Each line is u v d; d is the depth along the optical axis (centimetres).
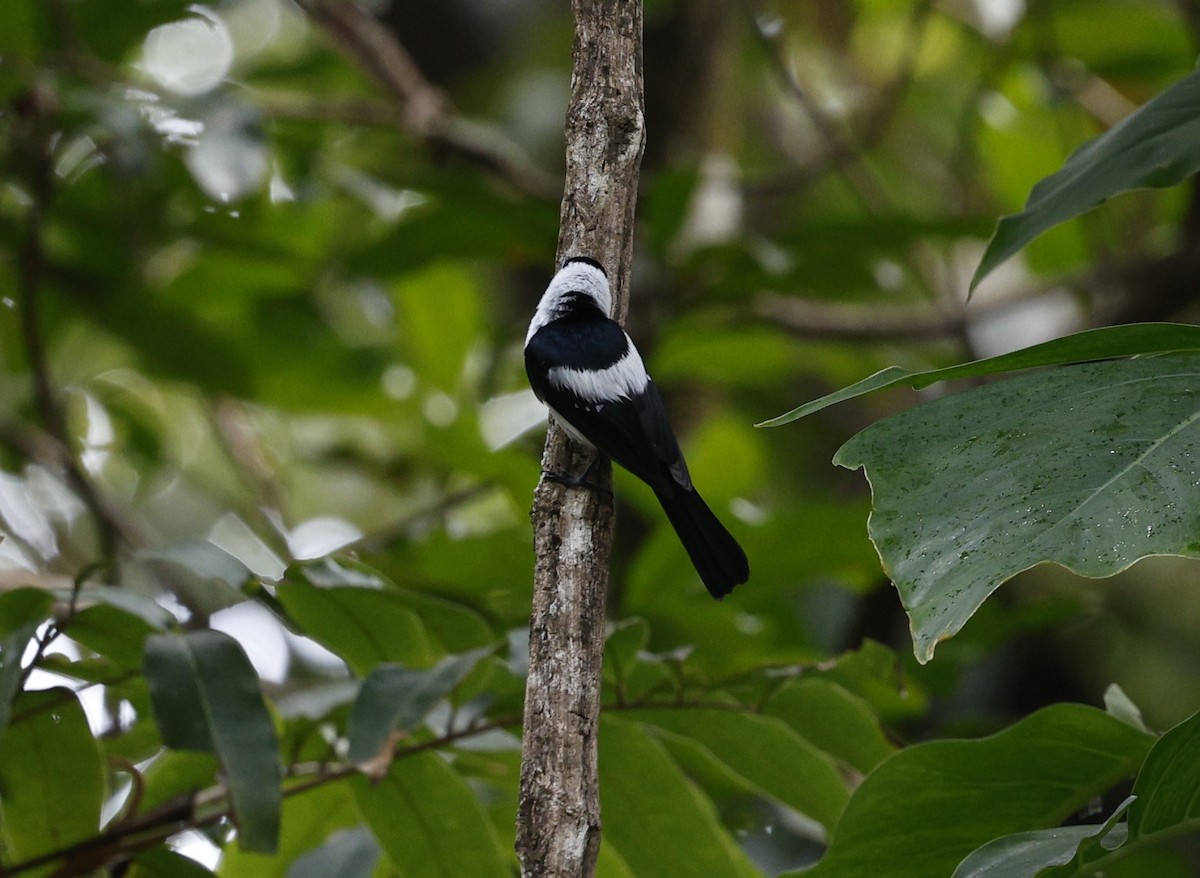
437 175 1112
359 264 1203
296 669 1173
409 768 642
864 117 1647
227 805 597
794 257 1134
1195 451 384
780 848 1003
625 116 570
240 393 1296
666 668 666
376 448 1420
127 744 711
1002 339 1545
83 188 1215
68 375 1541
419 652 676
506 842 743
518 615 930
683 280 1134
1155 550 365
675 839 665
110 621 601
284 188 1205
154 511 1559
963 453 403
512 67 1658
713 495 961
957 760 531
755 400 1407
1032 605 954
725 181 1347
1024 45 1487
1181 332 401
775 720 666
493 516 1373
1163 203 1538
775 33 1642
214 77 1291
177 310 1247
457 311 1302
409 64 1340
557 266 566
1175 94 532
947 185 1698
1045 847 454
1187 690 1230
